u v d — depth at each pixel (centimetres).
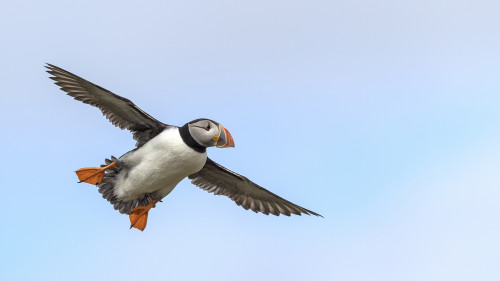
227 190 1647
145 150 1401
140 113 1420
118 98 1395
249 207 1667
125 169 1425
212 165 1591
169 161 1390
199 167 1430
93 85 1381
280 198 1625
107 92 1388
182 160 1393
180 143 1386
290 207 1650
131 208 1474
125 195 1442
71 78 1388
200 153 1409
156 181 1419
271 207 1667
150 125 1445
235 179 1609
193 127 1395
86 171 1417
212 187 1642
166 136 1395
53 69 1381
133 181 1417
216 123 1409
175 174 1420
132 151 1416
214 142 1398
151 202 1466
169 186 1457
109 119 1447
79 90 1414
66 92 1416
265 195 1634
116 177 1435
